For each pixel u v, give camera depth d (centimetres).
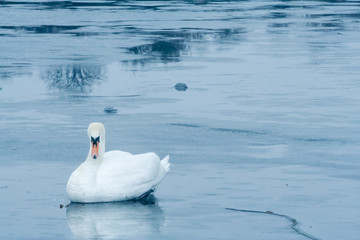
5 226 1812
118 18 6694
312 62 4478
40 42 5209
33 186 2138
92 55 4716
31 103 3344
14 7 7488
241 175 2256
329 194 2080
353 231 1788
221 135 2766
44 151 2531
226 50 4981
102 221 1853
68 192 1995
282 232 1778
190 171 2298
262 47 5103
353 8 7869
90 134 2023
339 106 3291
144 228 1803
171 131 2819
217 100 3412
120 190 1998
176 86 3709
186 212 1927
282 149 2573
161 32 5816
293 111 3186
